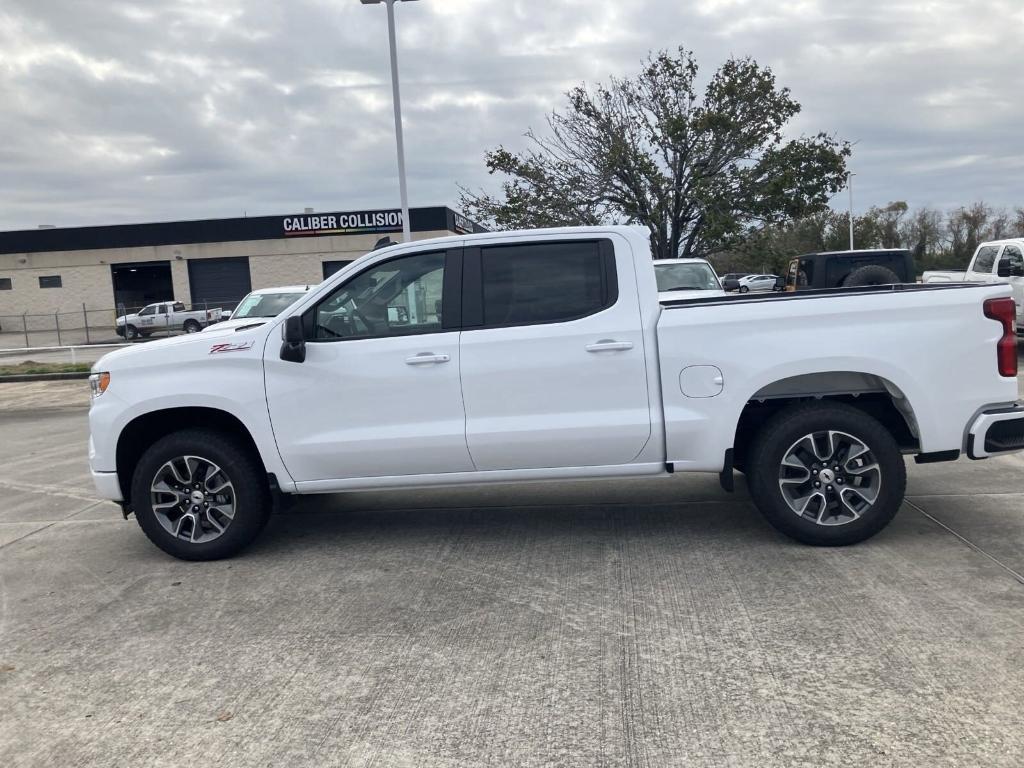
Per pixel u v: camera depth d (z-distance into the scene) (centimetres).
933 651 372
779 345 496
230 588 496
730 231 2289
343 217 4188
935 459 505
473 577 496
